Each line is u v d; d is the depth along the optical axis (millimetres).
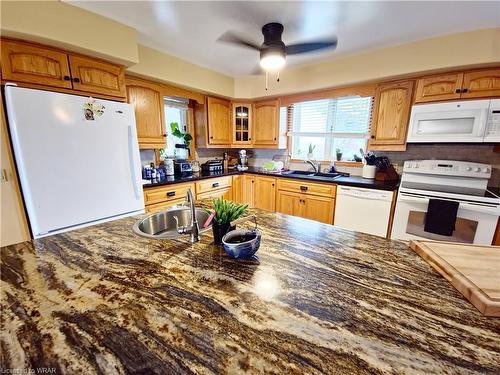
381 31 1910
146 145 2492
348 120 3066
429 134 2170
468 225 1920
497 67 1884
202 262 888
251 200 3527
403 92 2328
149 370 459
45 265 856
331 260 905
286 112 3480
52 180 1558
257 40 2078
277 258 920
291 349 505
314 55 2447
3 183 1463
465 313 619
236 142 3605
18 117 1388
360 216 2504
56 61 1596
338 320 591
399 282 761
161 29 1896
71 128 1619
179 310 625
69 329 559
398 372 455
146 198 2361
